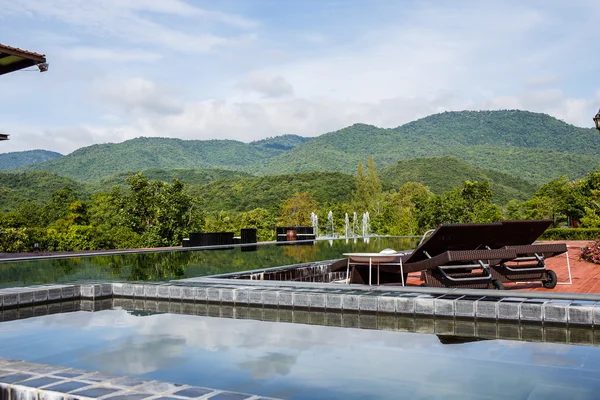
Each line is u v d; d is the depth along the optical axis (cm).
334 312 446
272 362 286
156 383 211
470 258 492
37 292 512
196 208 2784
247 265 820
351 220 4275
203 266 812
